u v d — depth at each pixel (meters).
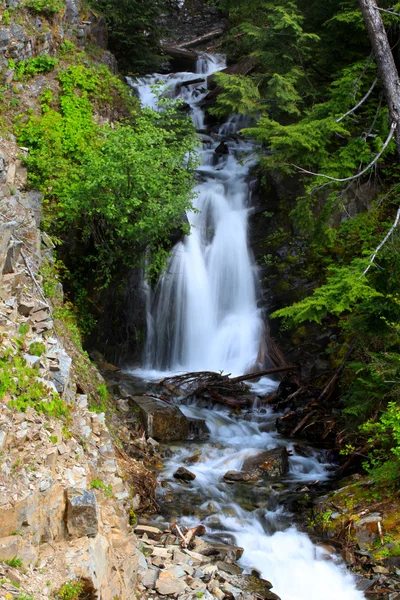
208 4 26.06
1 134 11.23
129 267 12.55
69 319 9.93
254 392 11.89
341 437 9.77
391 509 7.61
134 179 10.62
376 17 10.32
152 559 6.54
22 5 12.85
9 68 12.18
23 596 4.07
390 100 10.15
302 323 13.08
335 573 6.95
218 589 6.20
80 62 13.31
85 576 4.55
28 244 8.80
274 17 13.32
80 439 6.27
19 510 4.55
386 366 8.60
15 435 5.24
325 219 10.88
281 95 12.34
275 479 9.06
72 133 11.83
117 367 12.39
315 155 10.94
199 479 8.88
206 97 19.11
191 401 11.36
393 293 9.23
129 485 7.91
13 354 6.11
